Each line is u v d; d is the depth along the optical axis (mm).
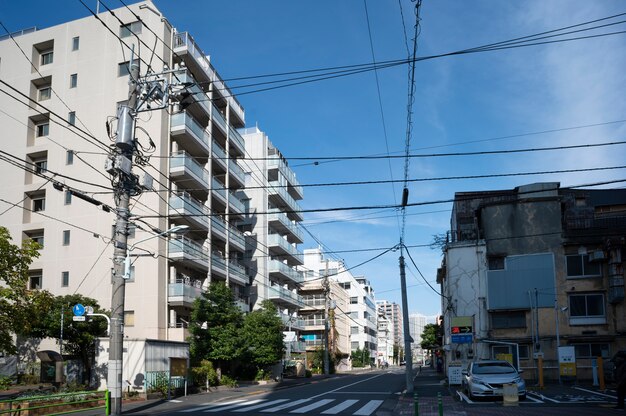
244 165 53469
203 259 37188
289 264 63094
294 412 17406
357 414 16656
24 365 34406
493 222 35062
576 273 33094
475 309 34531
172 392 25047
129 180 17844
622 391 16297
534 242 34031
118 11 37156
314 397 23969
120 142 17375
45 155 37906
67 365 29438
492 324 34031
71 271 35625
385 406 19297
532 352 32875
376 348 115562
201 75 40062
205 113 40156
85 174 36219
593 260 32344
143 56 36000
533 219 34312
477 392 19797
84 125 36562
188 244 35375
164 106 17859
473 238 41938
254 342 38219
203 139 39000
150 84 17922
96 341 24688
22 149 37938
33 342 35125
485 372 20875
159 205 34312
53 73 38375
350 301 98625
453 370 29828
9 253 20484
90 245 35562
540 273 33500
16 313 20344
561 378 29078
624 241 31391
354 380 42625
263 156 55812
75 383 25250
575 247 33406
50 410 17797
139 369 23812
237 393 27203
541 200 34375
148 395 22969
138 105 17984
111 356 17156
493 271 34406
